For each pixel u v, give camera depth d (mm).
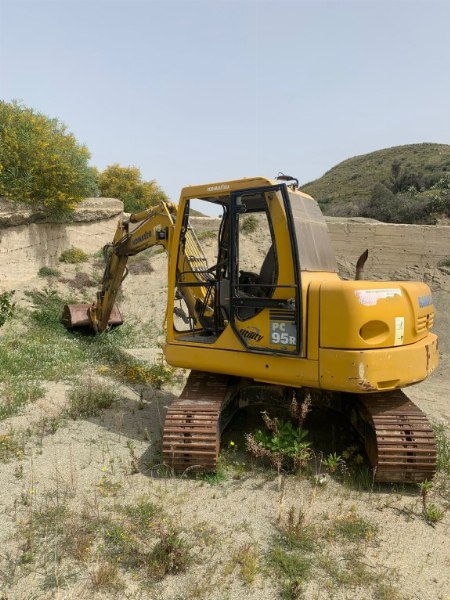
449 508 4488
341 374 4539
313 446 5664
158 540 3721
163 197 30844
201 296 6102
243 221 11242
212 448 4691
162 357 9219
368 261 15570
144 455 5246
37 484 4512
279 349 4824
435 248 15164
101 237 17500
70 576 3305
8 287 12703
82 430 5801
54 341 9633
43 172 13633
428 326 5320
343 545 3850
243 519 4129
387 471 4602
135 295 14586
